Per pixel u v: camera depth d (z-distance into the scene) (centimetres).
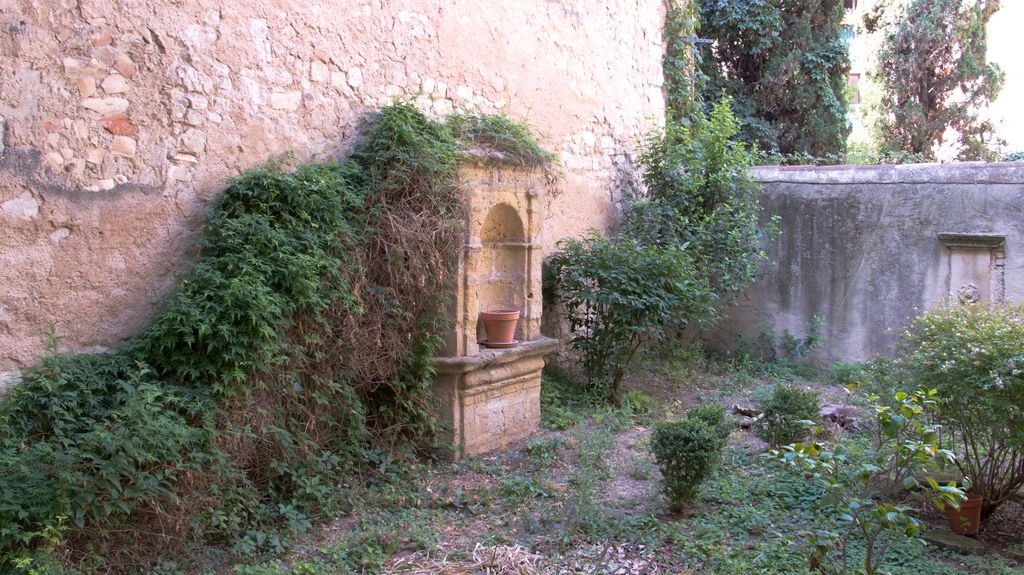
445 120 610
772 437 624
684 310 766
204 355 416
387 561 411
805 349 916
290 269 439
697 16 1073
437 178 535
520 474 555
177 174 455
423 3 613
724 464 573
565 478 554
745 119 1419
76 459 350
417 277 533
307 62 528
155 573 372
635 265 726
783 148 1468
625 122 902
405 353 541
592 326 760
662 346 829
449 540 443
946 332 467
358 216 515
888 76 1605
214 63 471
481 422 596
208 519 402
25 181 389
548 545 433
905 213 858
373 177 530
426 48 618
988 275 805
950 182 828
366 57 568
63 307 407
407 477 527
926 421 468
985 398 426
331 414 507
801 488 521
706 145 885
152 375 414
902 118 1573
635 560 415
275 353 437
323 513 462
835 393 823
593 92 838
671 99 1029
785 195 937
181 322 409
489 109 687
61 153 403
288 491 470
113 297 427
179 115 454
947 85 1557
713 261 854
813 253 920
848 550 424
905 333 525
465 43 657
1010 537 458
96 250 419
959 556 425
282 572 382
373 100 575
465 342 572
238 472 417
